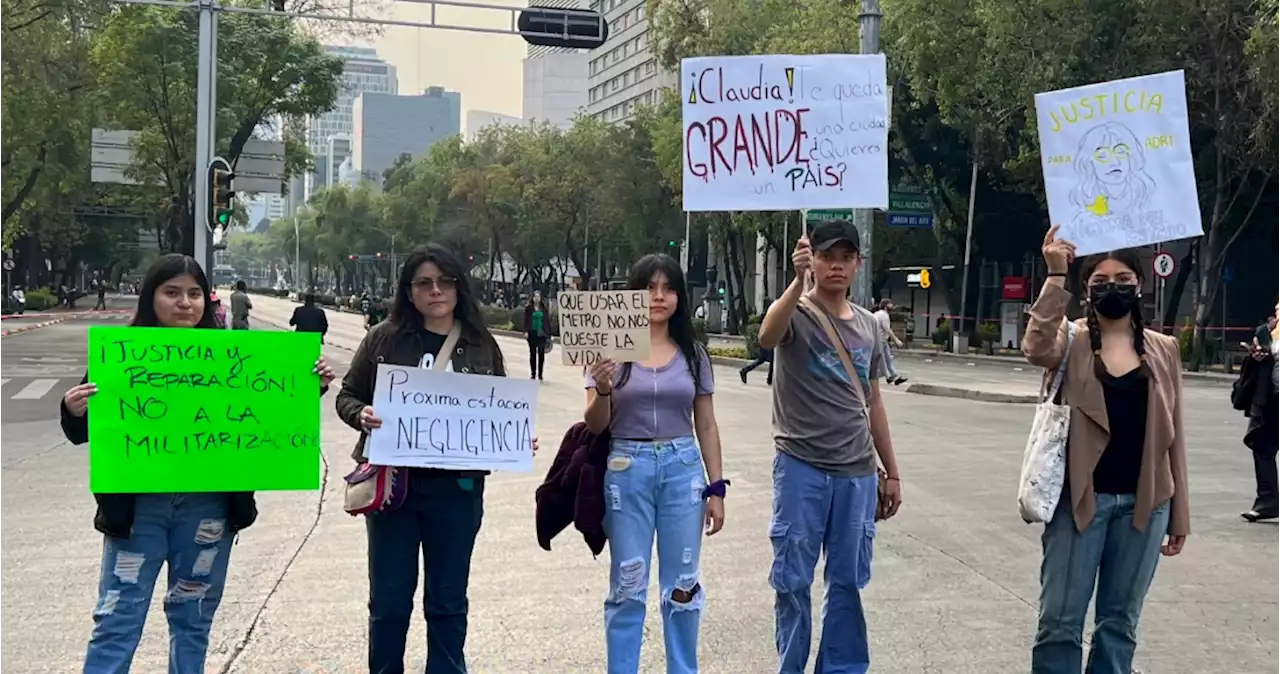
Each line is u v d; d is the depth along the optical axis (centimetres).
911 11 3253
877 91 495
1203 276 3172
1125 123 426
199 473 393
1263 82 2614
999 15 3025
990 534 812
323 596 621
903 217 4169
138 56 3391
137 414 385
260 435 400
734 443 1312
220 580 410
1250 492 1015
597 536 447
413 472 416
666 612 443
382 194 10844
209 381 394
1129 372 410
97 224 7950
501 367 438
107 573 392
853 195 496
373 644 417
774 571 458
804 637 455
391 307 438
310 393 405
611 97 12406
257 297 13438
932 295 5353
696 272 6969
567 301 431
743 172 501
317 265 13750
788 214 4031
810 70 496
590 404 432
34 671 491
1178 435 417
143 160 4034
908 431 1501
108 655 386
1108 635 422
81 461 1105
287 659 514
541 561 715
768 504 922
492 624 579
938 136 3975
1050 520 413
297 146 4275
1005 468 1148
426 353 427
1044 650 422
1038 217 4262
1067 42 2995
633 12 11631
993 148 3709
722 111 501
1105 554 421
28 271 7519
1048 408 418
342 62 3778
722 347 4012
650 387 438
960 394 2136
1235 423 1612
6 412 1535
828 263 448
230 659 513
